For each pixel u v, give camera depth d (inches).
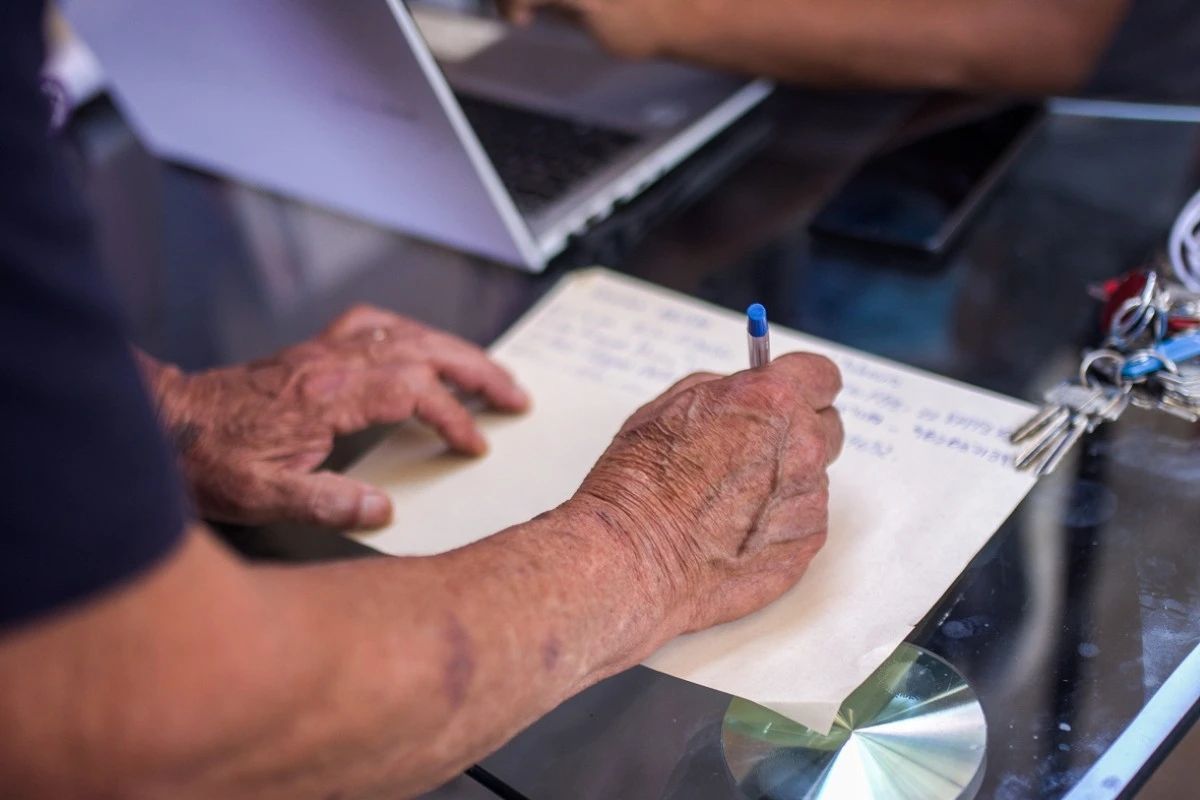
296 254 34.8
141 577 11.9
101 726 12.0
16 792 12.1
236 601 13.0
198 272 34.6
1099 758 17.4
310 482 24.0
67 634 11.6
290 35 28.7
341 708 13.9
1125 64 33.5
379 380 25.7
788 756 18.2
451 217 32.0
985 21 33.8
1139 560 20.5
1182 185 30.1
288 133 33.6
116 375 12.0
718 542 19.7
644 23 35.6
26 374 11.1
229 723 12.8
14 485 11.0
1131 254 28.0
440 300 31.4
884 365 26.2
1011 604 20.1
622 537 18.8
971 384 25.3
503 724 16.1
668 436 20.6
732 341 27.8
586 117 36.5
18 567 11.1
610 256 31.9
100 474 11.5
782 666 19.6
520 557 17.6
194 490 24.7
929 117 34.7
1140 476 22.1
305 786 14.2
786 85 37.7
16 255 11.1
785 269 30.1
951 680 18.9
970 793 17.2
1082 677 18.6
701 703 19.4
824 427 21.8
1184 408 23.5
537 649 16.4
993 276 28.4
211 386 26.5
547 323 29.6
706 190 34.0
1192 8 32.4
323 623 14.1
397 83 27.7
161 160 41.0
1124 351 24.7
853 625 20.1
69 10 34.8
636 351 28.1
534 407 26.7
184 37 32.3
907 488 22.7
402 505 24.6
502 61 40.2
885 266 29.5
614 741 19.1
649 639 18.9
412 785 15.7
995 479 22.6
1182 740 17.8
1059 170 31.6
